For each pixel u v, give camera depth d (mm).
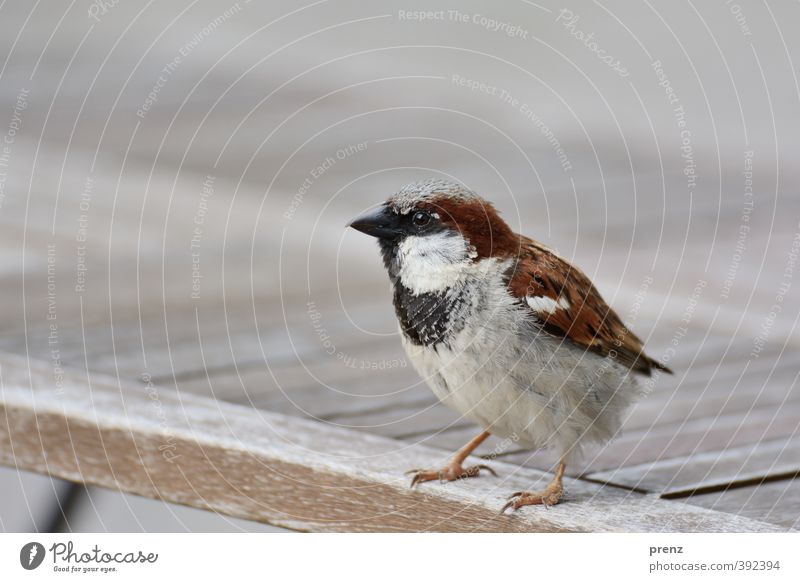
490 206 5336
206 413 5348
